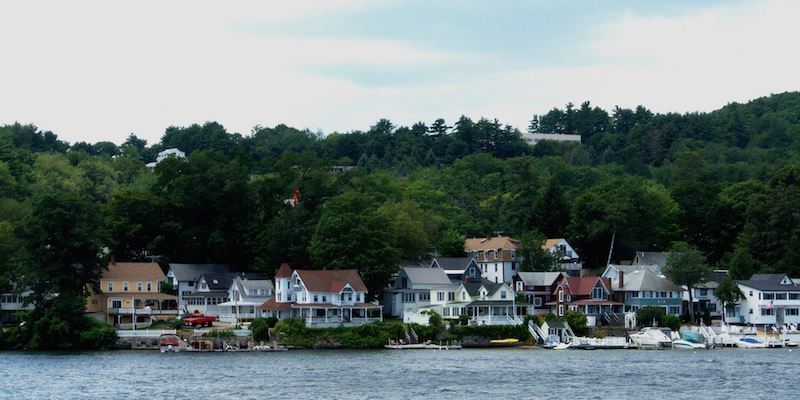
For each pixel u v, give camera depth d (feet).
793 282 561.43
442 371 383.65
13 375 369.91
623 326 519.19
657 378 365.61
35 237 472.85
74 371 381.81
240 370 385.70
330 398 318.86
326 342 479.82
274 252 572.51
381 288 545.85
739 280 558.97
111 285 530.27
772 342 496.23
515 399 318.24
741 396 324.80
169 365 402.11
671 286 556.51
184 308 561.84
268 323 485.97
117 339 469.57
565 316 518.78
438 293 551.59
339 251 538.47
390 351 465.06
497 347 488.85
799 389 339.16
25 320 474.08
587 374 376.27
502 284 529.45
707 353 460.96
